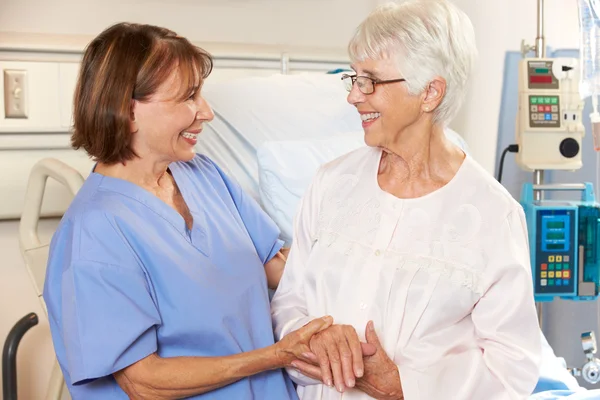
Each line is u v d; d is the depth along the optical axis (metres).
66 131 2.09
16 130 2.02
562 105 2.39
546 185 2.38
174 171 1.51
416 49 1.28
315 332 1.31
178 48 1.36
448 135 2.20
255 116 2.11
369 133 1.37
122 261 1.29
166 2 2.30
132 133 1.36
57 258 1.32
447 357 1.33
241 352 1.37
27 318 1.86
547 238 2.31
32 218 1.87
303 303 1.49
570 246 2.31
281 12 2.49
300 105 2.17
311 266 1.46
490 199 1.35
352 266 1.39
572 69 2.40
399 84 1.31
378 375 1.31
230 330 1.40
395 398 1.33
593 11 2.12
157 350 1.35
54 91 2.06
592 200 2.39
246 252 1.51
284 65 2.44
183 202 1.49
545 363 1.72
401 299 1.34
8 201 2.04
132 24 1.38
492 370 1.30
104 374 1.24
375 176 1.45
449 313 1.33
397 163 1.42
